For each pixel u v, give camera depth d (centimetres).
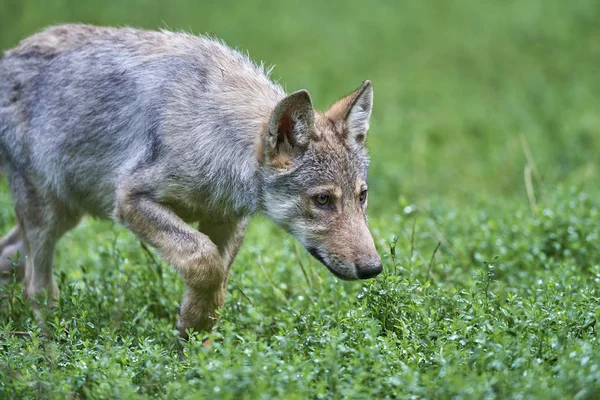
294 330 948
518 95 2372
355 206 1044
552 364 872
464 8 3012
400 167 1912
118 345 980
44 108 1155
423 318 961
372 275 1009
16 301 1105
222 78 1090
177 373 866
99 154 1119
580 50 2694
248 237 1427
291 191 1037
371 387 827
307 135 1024
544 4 2988
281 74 2492
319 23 2869
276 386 793
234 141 1058
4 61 1202
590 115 2150
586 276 1179
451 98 2394
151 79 1090
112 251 1258
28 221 1185
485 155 2012
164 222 1046
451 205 1641
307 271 1225
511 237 1321
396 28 2872
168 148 1054
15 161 1184
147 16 2673
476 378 791
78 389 847
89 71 1135
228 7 2864
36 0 2523
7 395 829
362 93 1062
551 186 1652
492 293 1102
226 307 1098
